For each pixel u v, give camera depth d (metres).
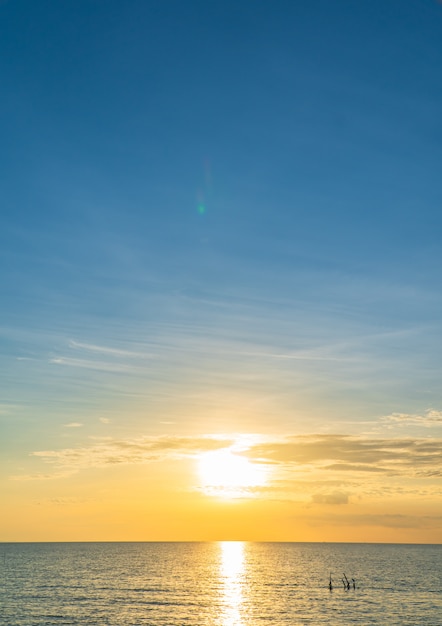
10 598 136.75
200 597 142.38
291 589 162.62
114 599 136.62
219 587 166.12
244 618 111.44
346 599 140.00
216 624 105.06
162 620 108.38
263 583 180.25
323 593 152.88
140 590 155.88
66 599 135.50
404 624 105.12
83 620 107.31
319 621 108.31
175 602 132.62
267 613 117.69
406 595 148.62
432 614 116.88
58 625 102.00
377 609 123.56
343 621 108.31
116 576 199.50
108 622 105.56
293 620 109.56
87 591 152.00
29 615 112.25
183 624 104.75
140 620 108.00
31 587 160.88
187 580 187.38
